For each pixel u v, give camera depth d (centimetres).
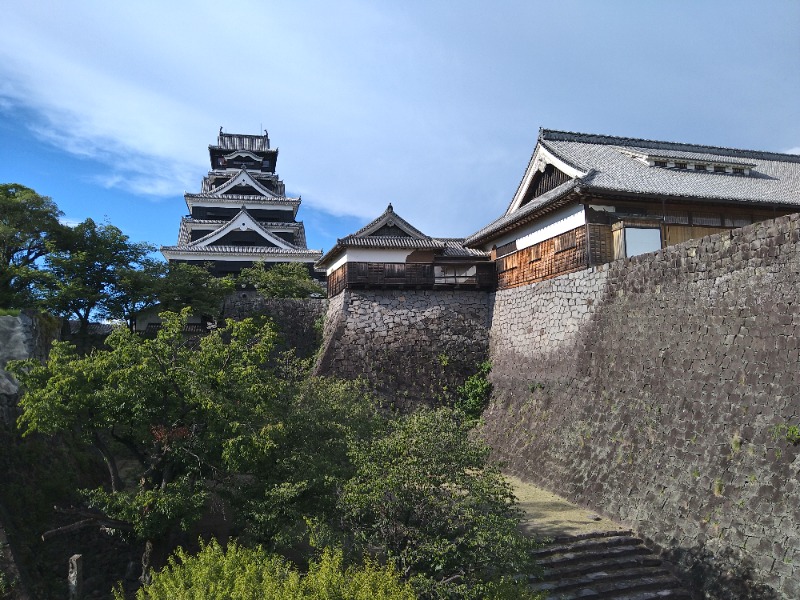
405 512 1005
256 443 1114
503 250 2481
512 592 902
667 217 1970
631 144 2614
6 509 1263
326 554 882
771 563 1084
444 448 1030
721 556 1173
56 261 2253
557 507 1552
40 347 1770
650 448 1447
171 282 2575
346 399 1550
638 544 1342
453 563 953
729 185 2155
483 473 1060
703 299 1441
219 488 1249
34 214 2153
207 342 1291
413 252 2583
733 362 1319
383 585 791
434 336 2402
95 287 2467
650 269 1620
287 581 816
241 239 3919
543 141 2319
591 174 1967
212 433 1162
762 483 1160
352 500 1005
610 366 1694
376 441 1102
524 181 2442
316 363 2400
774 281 1267
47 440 1532
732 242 1382
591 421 1684
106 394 1148
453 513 962
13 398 1523
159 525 1097
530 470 1822
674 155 2330
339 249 2522
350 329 2350
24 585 1129
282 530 1087
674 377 1461
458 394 2328
